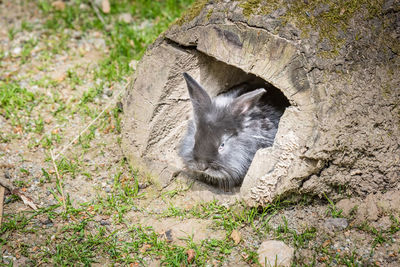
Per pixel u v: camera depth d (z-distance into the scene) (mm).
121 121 1955
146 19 2240
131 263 1796
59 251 1806
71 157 1956
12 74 2119
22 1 2332
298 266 1774
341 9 1798
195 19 1841
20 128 2002
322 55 1775
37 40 2205
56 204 1875
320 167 1798
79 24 2254
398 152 1815
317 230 1817
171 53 1871
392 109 1812
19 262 1792
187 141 1934
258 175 1826
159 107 1904
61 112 2039
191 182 1909
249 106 1894
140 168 1923
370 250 1785
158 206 1880
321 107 1773
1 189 1897
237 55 1814
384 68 1810
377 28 1809
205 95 1882
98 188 1906
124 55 2137
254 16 1793
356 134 1793
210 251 1806
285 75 1787
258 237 1820
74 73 2111
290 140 1795
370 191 1830
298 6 1793
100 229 1836
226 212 1854
